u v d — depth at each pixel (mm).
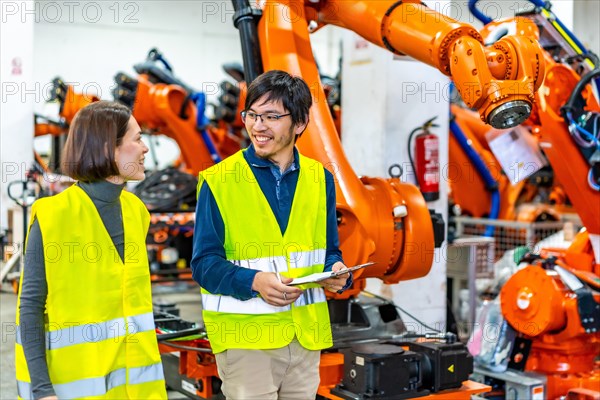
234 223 2287
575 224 6105
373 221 3195
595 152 3764
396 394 3133
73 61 13688
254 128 2266
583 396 3699
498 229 6031
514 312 3934
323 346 2393
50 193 7172
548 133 3768
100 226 1980
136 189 7109
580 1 5906
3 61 7363
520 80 2732
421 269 3354
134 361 2029
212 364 3742
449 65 2855
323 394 3244
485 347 4074
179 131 7227
